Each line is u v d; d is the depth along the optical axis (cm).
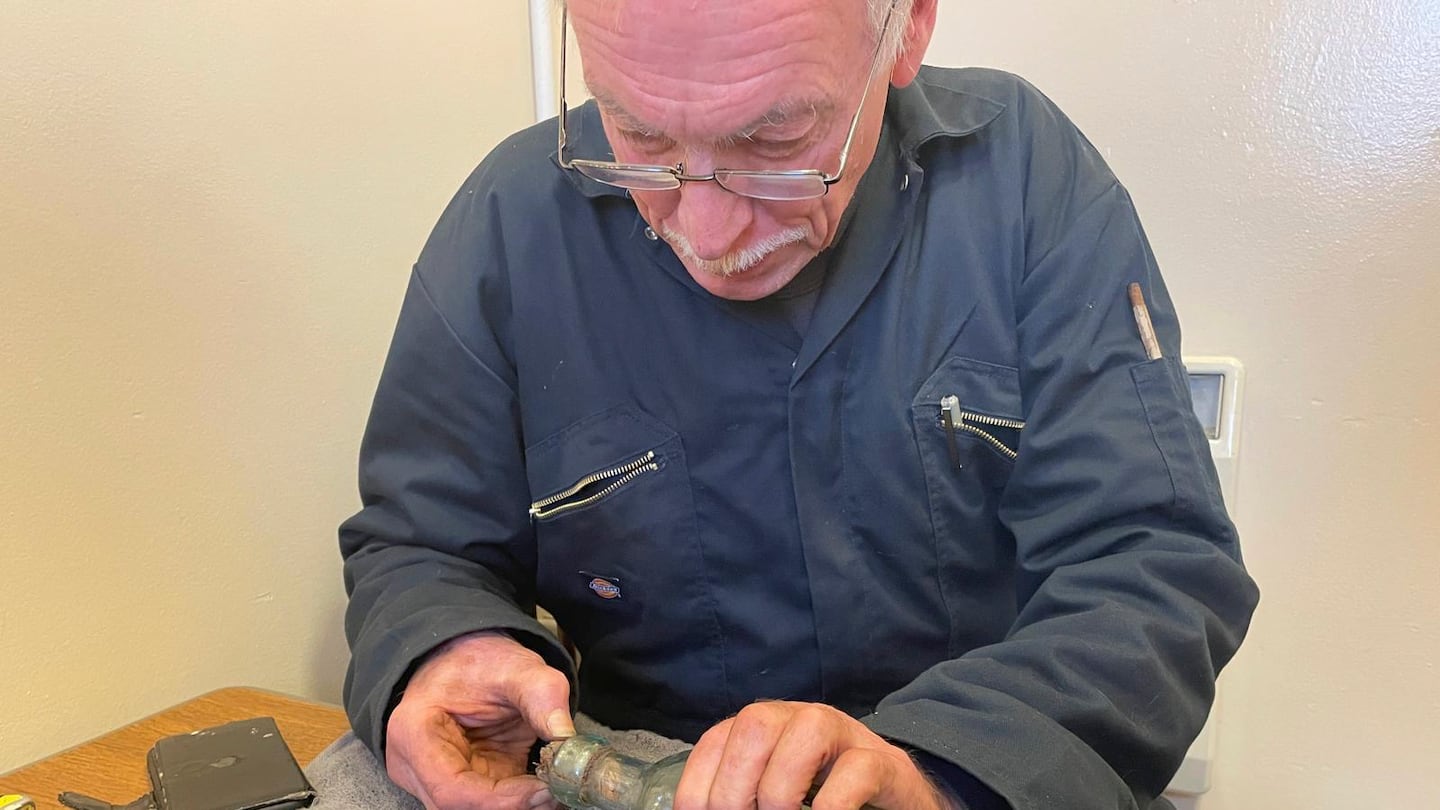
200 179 83
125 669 81
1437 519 94
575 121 74
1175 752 58
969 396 74
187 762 71
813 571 74
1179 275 100
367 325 99
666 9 51
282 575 93
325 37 93
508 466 80
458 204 83
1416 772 98
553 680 62
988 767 50
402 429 80
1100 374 70
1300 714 102
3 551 73
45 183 73
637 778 51
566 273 77
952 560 76
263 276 89
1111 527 66
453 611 69
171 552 83
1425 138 90
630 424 76
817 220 63
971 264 74
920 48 65
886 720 54
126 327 79
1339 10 91
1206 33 96
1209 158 98
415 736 63
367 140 97
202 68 83
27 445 74
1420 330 93
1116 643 57
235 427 87
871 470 74
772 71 52
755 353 73
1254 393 99
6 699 74
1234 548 65
